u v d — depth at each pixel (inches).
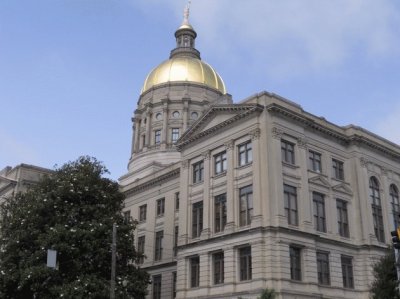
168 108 3385.8
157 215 2507.4
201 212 2007.9
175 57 3782.0
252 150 1835.6
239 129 1916.8
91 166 1851.6
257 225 1711.4
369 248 1952.5
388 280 1606.8
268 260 1656.0
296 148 1888.5
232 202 1849.2
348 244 1932.8
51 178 1800.0
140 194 2672.2
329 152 2032.5
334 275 1829.5
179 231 2063.2
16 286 1576.0
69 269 1573.6
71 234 1574.8
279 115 1865.2
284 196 1779.0
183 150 2176.4
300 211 1802.4
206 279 1847.9
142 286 1680.6
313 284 1717.5
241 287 1712.6
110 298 1386.6
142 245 2539.4
